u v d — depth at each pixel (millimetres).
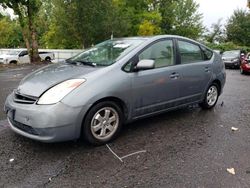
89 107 4066
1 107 6473
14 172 3584
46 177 3480
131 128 5141
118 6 34625
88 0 25875
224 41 54375
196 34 49500
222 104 7043
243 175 3561
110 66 4438
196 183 3375
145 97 4809
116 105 4461
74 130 3998
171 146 4398
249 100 7656
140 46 4832
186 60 5617
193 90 5758
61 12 26828
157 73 4938
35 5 22656
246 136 4855
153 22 38844
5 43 49969
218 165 3809
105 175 3541
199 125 5371
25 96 4102
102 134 4359
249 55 17016
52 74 4406
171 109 5418
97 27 27156
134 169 3691
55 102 3859
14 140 4520
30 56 23781
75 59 5203
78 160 3910
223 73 6605
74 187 3281
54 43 37156
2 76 12523
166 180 3438
